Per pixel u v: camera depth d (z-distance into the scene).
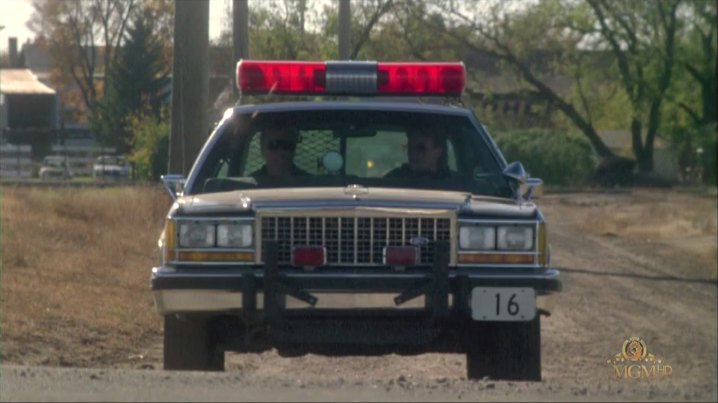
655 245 93.12
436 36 192.50
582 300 59.50
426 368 38.97
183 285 25.00
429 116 30.42
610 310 55.88
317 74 31.09
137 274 58.69
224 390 23.77
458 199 26.05
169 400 22.47
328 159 29.78
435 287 24.89
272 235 25.28
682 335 48.28
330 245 25.27
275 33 133.25
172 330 27.28
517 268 25.53
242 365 38.34
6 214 80.38
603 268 75.81
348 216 25.27
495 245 25.48
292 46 133.25
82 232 74.88
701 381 36.41
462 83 31.19
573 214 133.75
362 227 25.30
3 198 91.31
